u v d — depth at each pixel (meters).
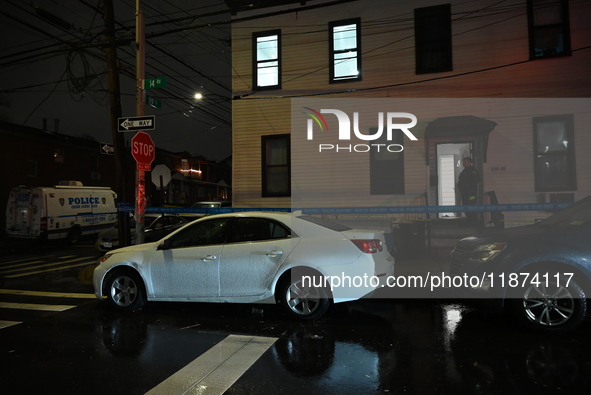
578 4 10.01
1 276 9.55
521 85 10.32
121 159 10.51
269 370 3.71
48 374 3.70
